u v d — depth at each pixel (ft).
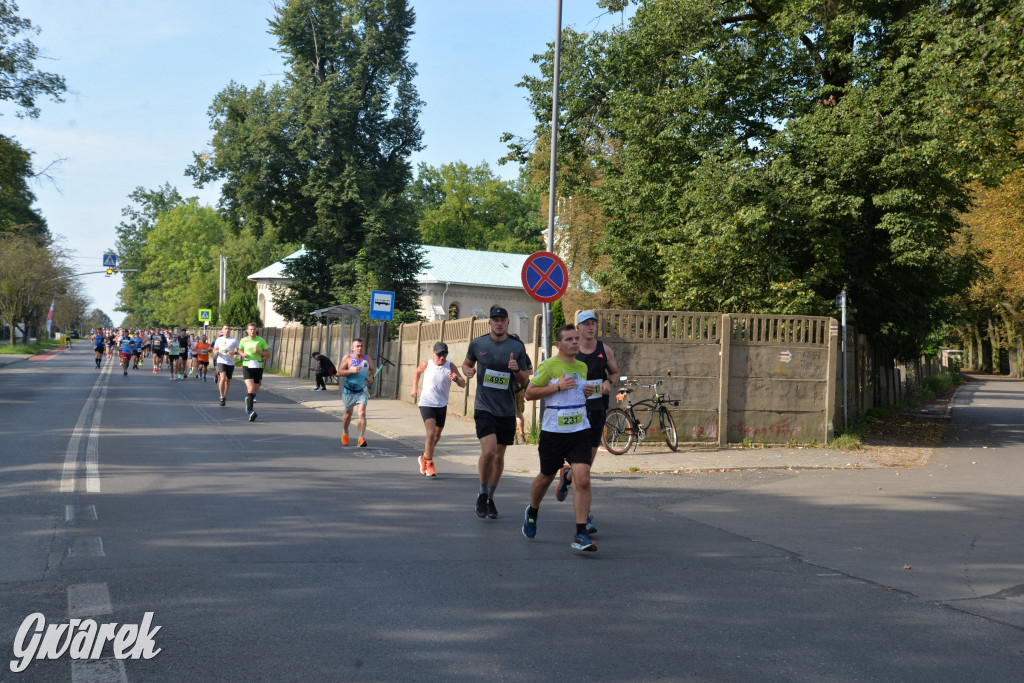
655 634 16.89
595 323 29.94
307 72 162.71
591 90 73.26
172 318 318.86
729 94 68.08
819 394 54.08
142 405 71.77
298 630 16.46
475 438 56.18
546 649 15.80
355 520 27.40
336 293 161.27
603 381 29.86
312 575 20.48
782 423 53.78
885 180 61.52
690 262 61.21
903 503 33.60
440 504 31.09
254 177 158.10
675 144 67.36
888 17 65.51
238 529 25.34
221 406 74.64
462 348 73.05
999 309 183.21
